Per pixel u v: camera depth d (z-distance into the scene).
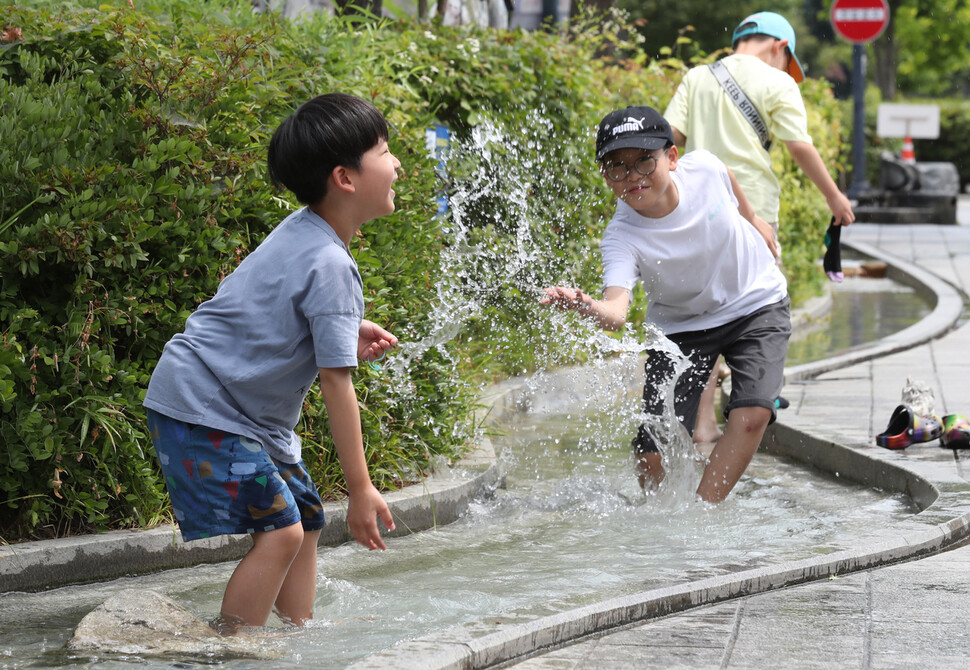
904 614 3.22
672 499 4.95
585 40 10.14
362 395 4.75
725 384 7.29
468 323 7.08
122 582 3.92
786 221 11.63
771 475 5.60
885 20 21.77
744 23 6.75
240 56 4.67
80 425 4.10
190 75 4.55
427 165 5.70
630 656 2.95
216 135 4.54
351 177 3.26
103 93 4.47
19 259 4.00
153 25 4.72
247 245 4.56
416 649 2.83
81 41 4.57
